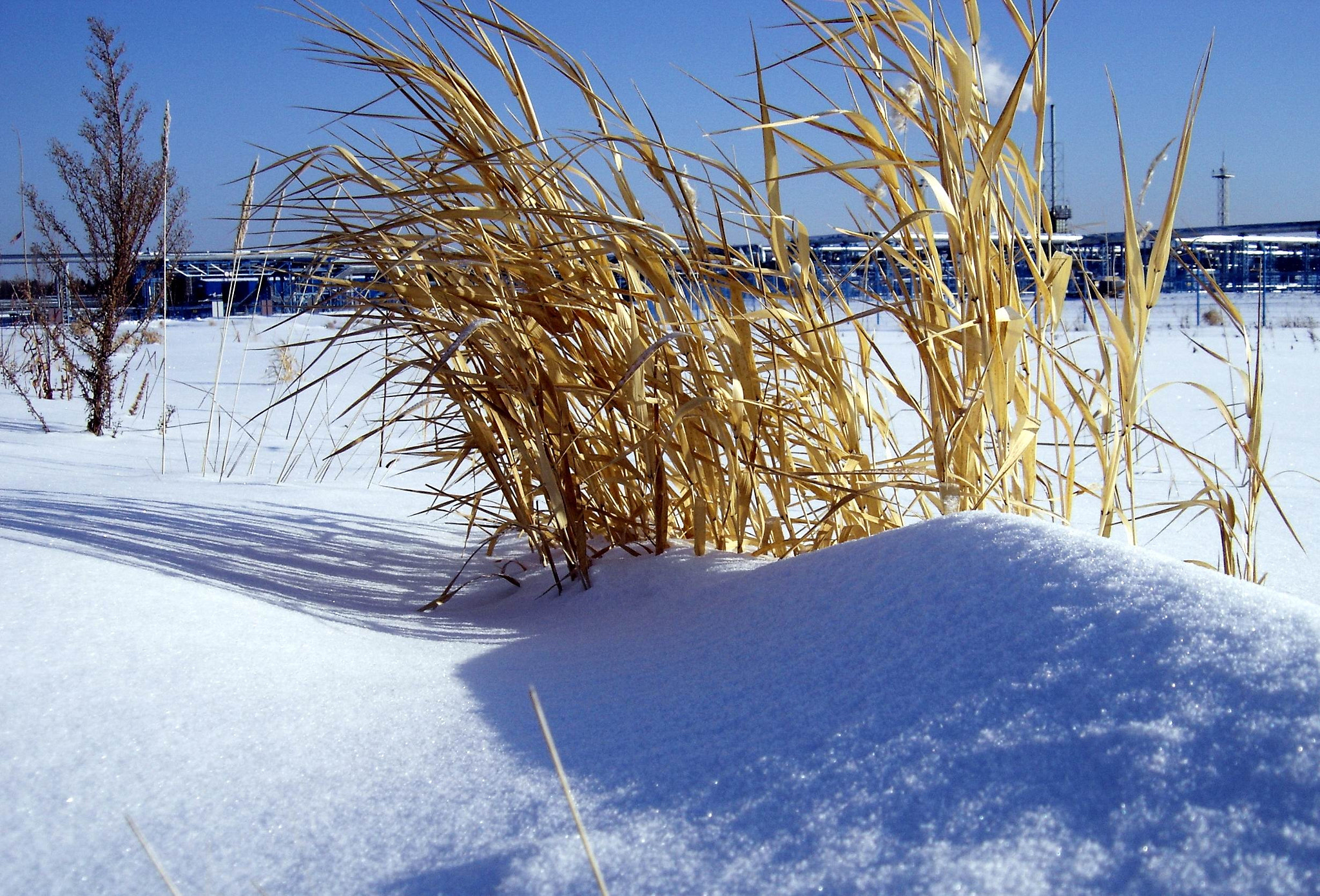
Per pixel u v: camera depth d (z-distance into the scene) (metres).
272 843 0.83
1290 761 0.71
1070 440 1.68
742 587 1.48
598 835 0.80
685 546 2.03
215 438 5.04
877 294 1.74
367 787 0.92
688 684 1.11
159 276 6.40
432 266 1.81
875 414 1.93
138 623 1.22
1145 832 0.69
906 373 6.11
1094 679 0.86
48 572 1.31
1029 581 1.05
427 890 0.75
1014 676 0.90
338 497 3.08
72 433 5.10
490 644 1.50
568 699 1.12
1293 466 3.38
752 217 1.78
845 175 1.74
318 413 6.02
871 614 1.13
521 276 1.89
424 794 0.90
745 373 1.84
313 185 1.86
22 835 0.82
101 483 3.04
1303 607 0.90
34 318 7.56
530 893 0.74
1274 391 5.84
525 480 2.07
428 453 2.14
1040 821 0.72
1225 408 1.66
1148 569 1.01
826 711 0.94
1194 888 0.64
